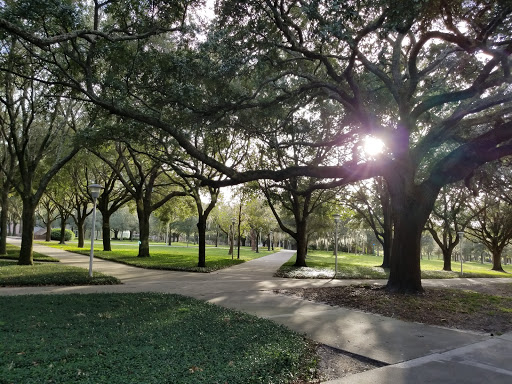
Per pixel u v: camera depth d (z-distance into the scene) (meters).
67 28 9.22
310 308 9.33
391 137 11.43
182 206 33.62
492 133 9.80
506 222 32.88
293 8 11.45
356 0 7.89
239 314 7.94
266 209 45.91
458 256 87.31
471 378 4.54
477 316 8.67
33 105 17.67
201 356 4.78
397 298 10.32
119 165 28.88
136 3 9.53
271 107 12.98
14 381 3.71
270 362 4.66
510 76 9.81
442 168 10.74
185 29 10.15
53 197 44.19
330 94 12.14
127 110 10.13
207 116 11.66
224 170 10.78
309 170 11.07
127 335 5.77
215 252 45.91
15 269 15.05
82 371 4.09
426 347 5.98
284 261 30.38
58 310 7.77
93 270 17.05
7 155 25.59
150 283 13.84
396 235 11.81
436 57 12.19
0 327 6.13
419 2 7.45
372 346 5.97
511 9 8.64
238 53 10.61
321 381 4.49
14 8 8.19
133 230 85.44
